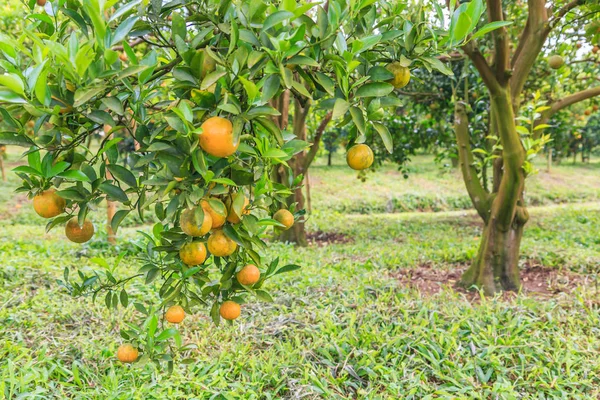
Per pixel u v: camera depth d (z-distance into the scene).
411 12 1.94
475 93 6.66
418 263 5.95
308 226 9.03
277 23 1.45
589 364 3.15
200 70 1.44
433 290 4.89
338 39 1.59
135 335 2.09
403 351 3.31
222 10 1.62
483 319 3.78
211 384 2.92
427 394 2.87
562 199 13.95
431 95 7.34
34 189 1.60
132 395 2.72
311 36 1.60
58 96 1.40
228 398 2.75
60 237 7.31
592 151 23.42
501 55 4.19
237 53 1.42
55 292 4.41
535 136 5.14
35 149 1.43
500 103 4.34
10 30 6.28
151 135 1.52
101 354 3.25
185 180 1.49
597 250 6.40
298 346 3.37
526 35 4.97
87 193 1.63
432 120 8.12
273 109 1.41
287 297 4.34
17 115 1.58
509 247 4.82
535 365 3.13
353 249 6.67
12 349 3.12
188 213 1.54
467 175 5.44
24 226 8.68
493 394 2.85
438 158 8.41
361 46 1.53
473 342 3.44
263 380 2.99
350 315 3.81
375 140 8.06
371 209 12.70
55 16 1.57
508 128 4.41
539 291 4.82
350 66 1.52
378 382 2.99
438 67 1.69
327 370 3.07
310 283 4.71
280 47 1.39
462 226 8.97
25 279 4.72
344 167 18.86
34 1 1.78
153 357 2.05
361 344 3.38
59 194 1.58
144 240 5.25
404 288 4.57
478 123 7.30
